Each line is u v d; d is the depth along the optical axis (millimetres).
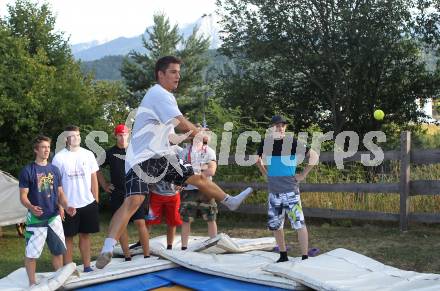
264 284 4996
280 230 6230
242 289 4945
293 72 20547
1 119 13234
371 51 19016
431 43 19719
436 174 10211
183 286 5176
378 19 19156
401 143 9281
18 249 9055
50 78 14562
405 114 20500
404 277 5086
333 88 20391
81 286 5090
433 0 19078
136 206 5043
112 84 19266
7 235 10391
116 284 5199
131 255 7094
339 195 10602
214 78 22375
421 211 9773
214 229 7406
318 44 20266
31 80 14148
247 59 21547
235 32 20812
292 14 20078
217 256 6297
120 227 5016
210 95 21094
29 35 17547
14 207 9469
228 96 21406
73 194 6219
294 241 8719
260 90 21047
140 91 43469
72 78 15547
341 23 19062
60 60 17812
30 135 13961
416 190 9203
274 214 6238
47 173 5699
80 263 7684
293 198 6211
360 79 20000
